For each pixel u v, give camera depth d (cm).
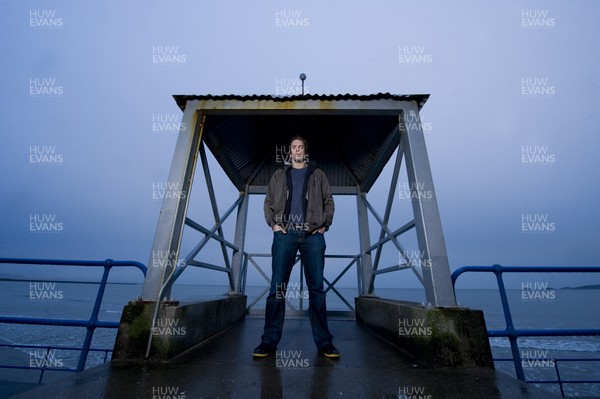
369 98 282
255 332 337
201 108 285
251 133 425
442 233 238
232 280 462
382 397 144
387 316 300
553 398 143
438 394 147
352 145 449
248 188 525
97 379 162
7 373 1431
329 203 258
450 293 221
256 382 163
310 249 244
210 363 199
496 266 282
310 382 165
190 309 244
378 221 387
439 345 199
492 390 153
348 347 264
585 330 271
